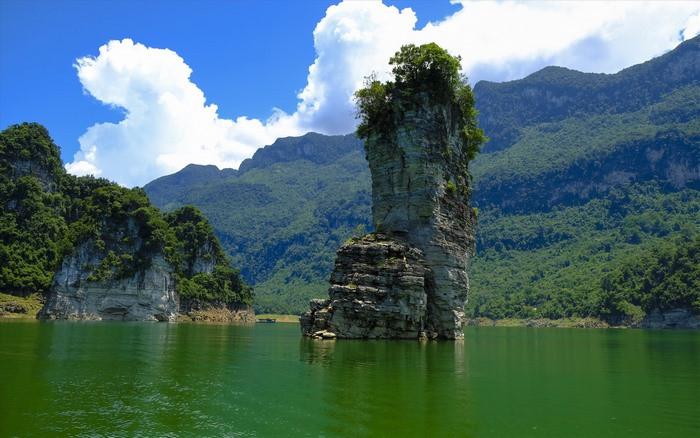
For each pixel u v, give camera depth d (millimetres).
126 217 177375
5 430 24219
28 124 196875
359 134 81250
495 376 39719
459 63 77562
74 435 23688
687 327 182375
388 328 69812
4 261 167125
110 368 41500
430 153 74562
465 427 25172
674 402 30734
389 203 76125
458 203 78250
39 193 187000
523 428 25094
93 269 166125
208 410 27891
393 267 70062
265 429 24703
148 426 25094
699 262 194250
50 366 41938
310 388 33594
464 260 77375
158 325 132875
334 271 73812
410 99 75250
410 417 26766
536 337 105312
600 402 30594
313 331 73375
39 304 166125
